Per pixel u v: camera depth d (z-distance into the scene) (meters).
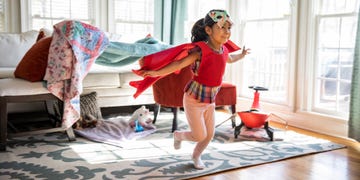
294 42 3.81
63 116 2.84
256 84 4.49
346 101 3.42
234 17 4.65
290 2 3.87
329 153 2.80
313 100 3.71
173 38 5.09
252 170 2.38
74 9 4.75
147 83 2.41
